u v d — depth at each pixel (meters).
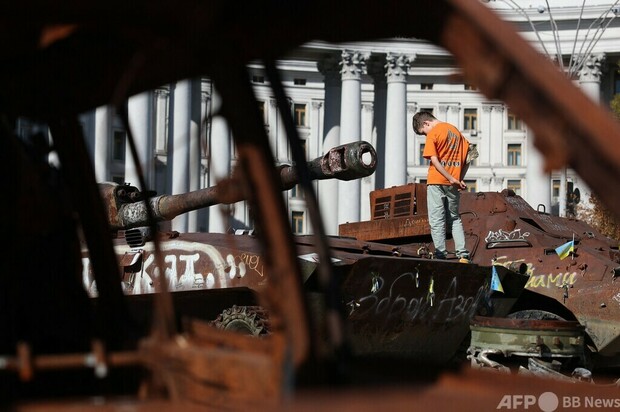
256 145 4.54
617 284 18.44
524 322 13.40
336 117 91.88
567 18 85.69
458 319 15.09
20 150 5.67
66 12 4.31
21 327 5.71
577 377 13.04
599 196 3.38
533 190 66.62
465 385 4.79
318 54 89.81
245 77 4.60
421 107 100.19
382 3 4.00
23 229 5.67
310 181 4.73
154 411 4.36
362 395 4.08
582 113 3.37
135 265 15.11
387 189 22.84
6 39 4.79
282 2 4.26
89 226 6.04
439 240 16.42
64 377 5.52
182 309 14.77
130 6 4.29
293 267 4.49
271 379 4.32
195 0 4.29
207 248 14.25
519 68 3.53
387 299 13.56
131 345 5.59
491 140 99.75
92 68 5.13
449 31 3.82
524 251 19.88
